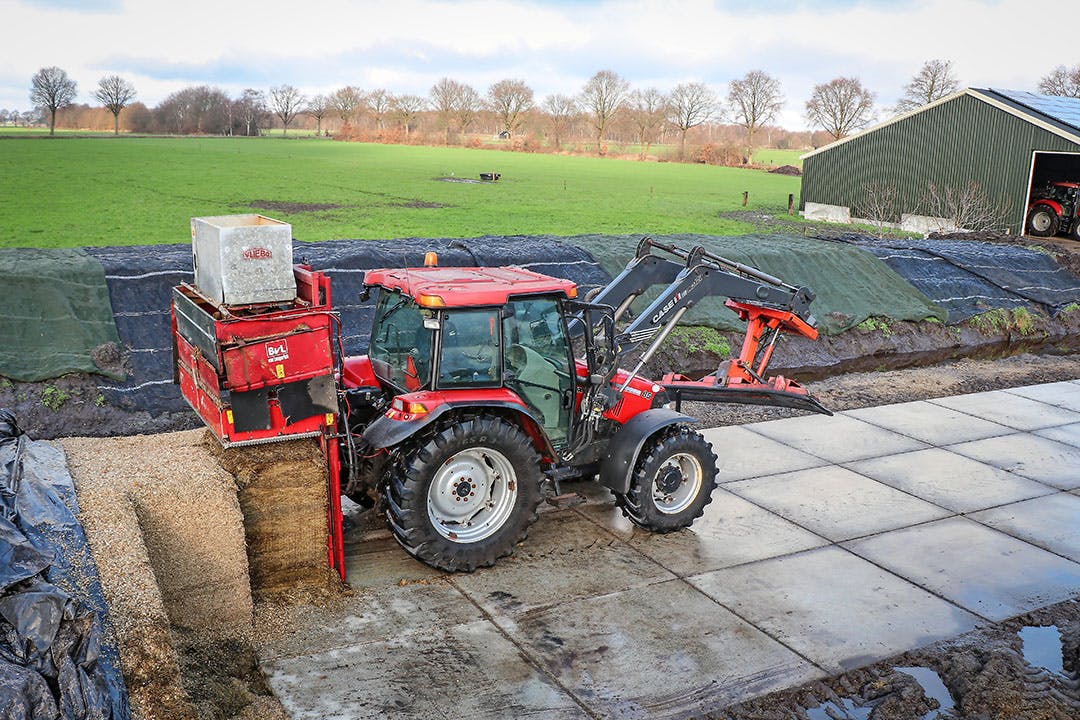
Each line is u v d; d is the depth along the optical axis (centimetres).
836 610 662
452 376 673
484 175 5266
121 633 452
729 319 1491
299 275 649
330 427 644
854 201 3556
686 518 785
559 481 897
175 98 12912
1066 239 2845
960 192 3142
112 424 995
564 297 711
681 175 6656
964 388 1348
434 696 536
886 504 872
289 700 526
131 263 1164
